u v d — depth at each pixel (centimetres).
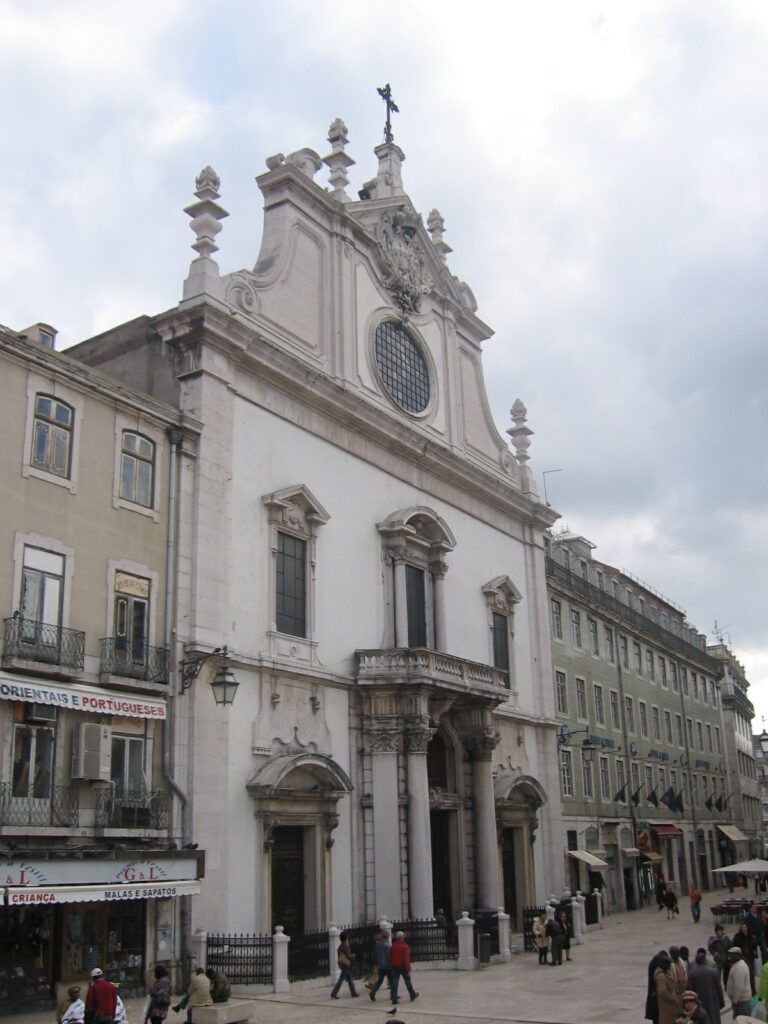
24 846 1720
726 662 7369
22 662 1756
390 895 2528
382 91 3559
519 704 3516
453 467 3300
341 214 2989
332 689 2595
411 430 3067
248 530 2405
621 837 4528
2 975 1670
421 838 2592
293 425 2634
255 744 2300
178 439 2241
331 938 2158
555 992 2000
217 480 2316
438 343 3478
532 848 3372
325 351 2848
